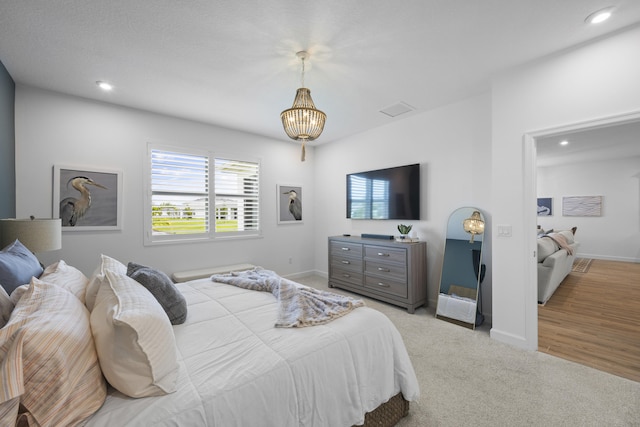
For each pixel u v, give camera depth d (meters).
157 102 3.26
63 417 0.81
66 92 2.98
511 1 1.73
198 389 1.02
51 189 2.93
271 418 1.08
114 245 3.29
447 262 3.30
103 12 1.79
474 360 2.28
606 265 5.98
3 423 0.71
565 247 4.47
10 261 1.40
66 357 0.85
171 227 3.72
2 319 1.06
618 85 2.04
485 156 3.11
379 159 4.25
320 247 5.29
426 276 3.62
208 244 4.04
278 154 4.86
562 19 1.90
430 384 1.96
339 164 4.92
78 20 1.87
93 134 3.17
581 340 2.62
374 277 3.79
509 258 2.56
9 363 0.74
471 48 2.24
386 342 1.60
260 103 3.30
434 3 1.74
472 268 3.11
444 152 3.46
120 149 3.34
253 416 1.04
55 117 2.96
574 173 7.09
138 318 1.00
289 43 2.15
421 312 3.41
